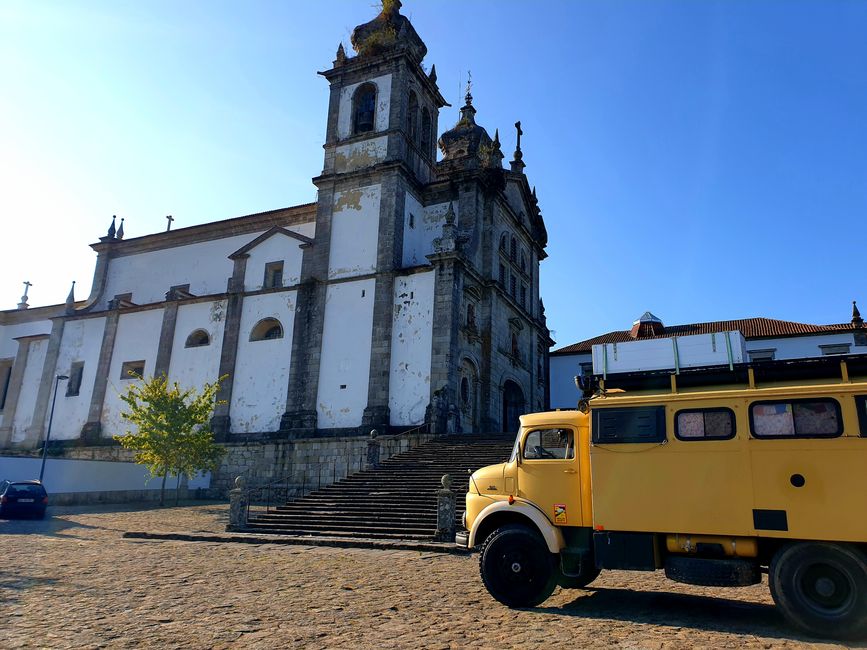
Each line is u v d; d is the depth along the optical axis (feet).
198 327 116.67
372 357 98.63
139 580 34.86
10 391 134.62
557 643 22.93
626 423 29.32
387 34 115.96
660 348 30.58
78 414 124.06
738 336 29.30
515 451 32.14
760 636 24.07
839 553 24.38
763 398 27.22
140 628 24.38
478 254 110.93
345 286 105.09
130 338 123.44
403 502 62.49
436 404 91.15
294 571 38.65
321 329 104.42
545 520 29.96
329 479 94.22
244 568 39.60
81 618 25.72
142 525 65.05
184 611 27.40
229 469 102.12
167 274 134.92
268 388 106.32
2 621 24.80
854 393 25.72
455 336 96.07
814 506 25.35
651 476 28.35
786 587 24.81
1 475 81.20
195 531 59.93
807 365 27.35
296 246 113.29
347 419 98.07
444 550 47.67
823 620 23.93
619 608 29.09
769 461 26.48
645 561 27.78
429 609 28.45
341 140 113.80
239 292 114.21
